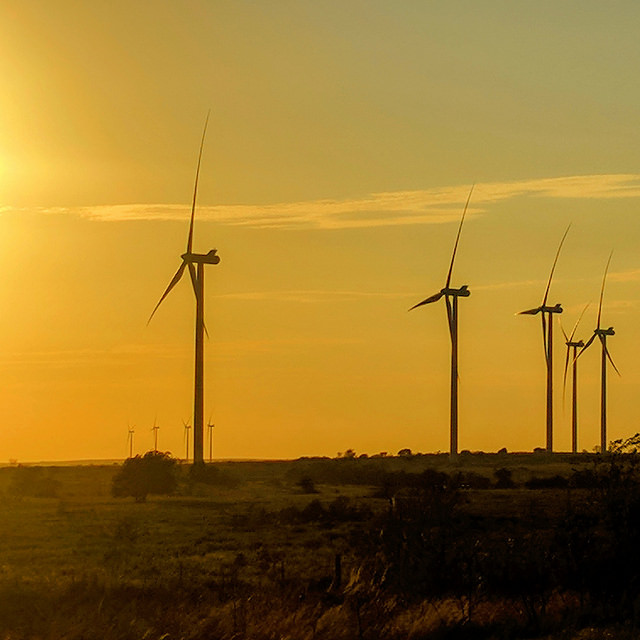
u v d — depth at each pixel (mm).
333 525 147500
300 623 53781
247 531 145875
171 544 127812
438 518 65875
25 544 129125
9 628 57406
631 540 64500
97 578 77312
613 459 68750
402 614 56656
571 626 55312
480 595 60000
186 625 54344
